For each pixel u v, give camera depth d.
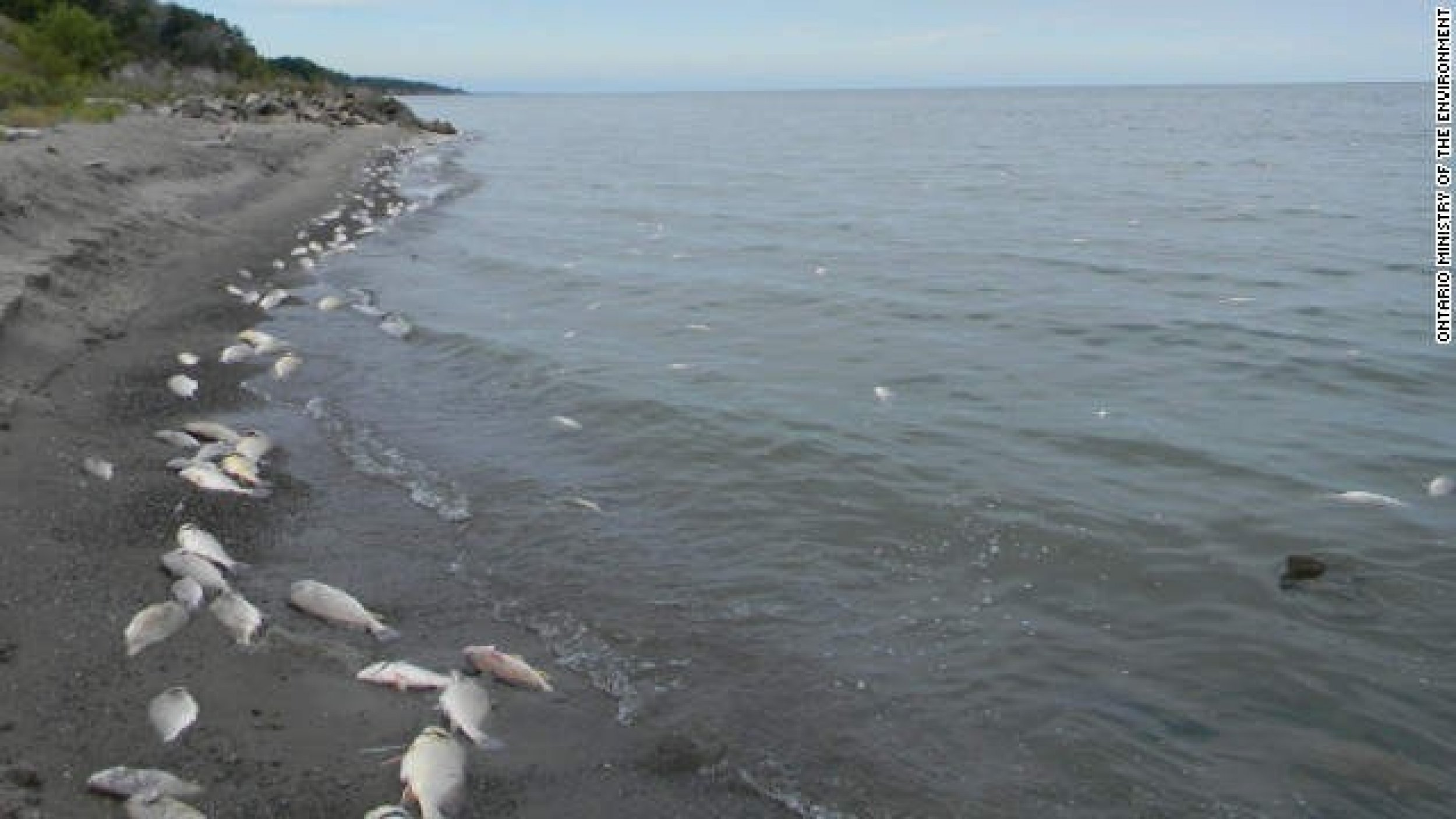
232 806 5.42
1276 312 17.56
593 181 40.69
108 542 8.13
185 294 16.41
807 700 6.73
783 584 8.21
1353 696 6.82
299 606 7.43
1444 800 5.90
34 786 5.28
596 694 6.71
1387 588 8.21
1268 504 9.76
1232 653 7.30
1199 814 5.76
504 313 17.20
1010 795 5.90
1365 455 11.11
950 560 8.64
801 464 10.62
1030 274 20.91
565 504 9.56
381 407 12.14
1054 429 11.77
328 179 33.59
